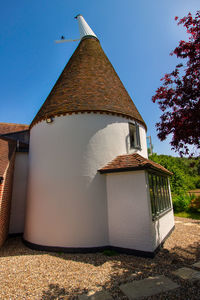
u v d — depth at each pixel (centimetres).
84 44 1218
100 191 770
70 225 732
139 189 696
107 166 778
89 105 837
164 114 548
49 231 751
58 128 836
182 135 495
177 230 1001
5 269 561
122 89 1073
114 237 720
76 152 795
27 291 432
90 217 737
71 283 465
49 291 430
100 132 829
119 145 860
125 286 438
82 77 959
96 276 499
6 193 910
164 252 675
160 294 399
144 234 652
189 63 502
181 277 470
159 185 883
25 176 1142
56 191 778
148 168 690
